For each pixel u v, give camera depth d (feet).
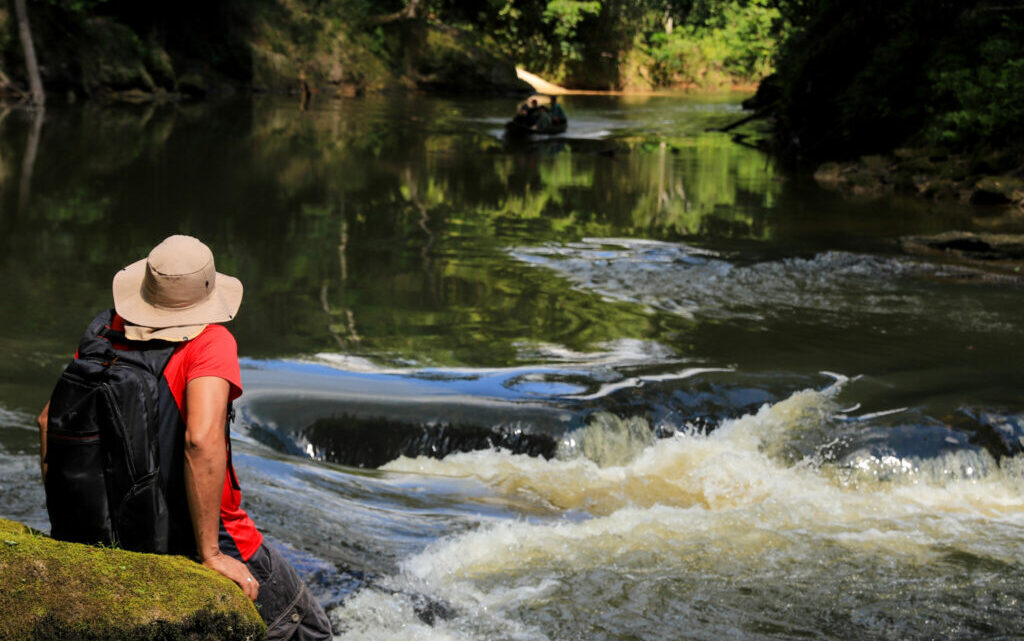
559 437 21.91
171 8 114.52
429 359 26.63
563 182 60.39
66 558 7.85
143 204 47.83
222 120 88.28
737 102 138.92
